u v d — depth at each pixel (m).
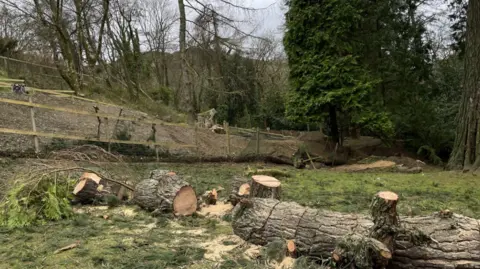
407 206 5.64
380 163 11.82
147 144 10.48
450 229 2.82
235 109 25.86
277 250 3.16
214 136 15.21
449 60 18.41
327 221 3.17
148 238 3.91
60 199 4.74
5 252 3.46
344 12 13.45
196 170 9.59
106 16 19.39
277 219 3.40
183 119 19.56
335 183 8.30
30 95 9.61
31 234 4.02
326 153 13.73
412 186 8.00
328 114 14.29
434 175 9.98
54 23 15.02
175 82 32.03
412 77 16.16
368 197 6.44
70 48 17.33
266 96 26.73
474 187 7.91
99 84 20.33
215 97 25.34
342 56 13.88
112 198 5.33
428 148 14.84
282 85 28.45
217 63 23.70
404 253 2.78
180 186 4.91
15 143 8.62
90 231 4.12
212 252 3.52
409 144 16.14
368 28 15.70
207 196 5.52
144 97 23.11
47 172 4.88
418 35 16.20
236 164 11.70
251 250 3.42
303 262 2.97
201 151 12.69
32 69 18.69
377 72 15.24
